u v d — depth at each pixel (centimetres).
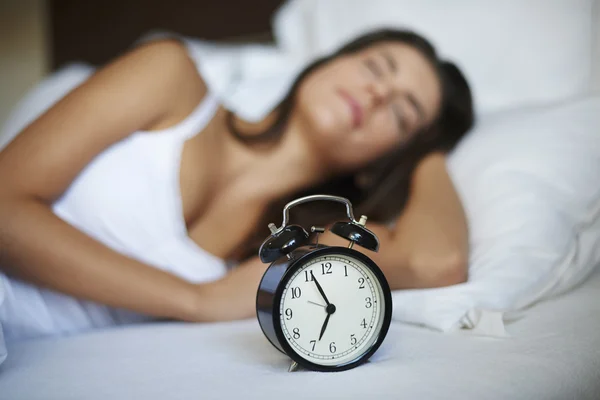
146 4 282
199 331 124
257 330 122
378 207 161
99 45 295
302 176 162
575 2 177
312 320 92
